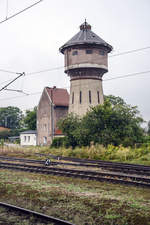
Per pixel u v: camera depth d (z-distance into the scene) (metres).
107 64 41.03
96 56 39.41
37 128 56.06
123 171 16.80
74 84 40.94
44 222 7.76
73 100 40.91
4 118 102.12
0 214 8.48
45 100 53.91
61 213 8.59
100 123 30.17
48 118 52.44
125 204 9.23
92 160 23.56
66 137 33.62
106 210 8.59
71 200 9.83
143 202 9.67
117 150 26.20
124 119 30.09
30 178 14.84
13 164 20.56
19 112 104.81
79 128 31.58
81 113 39.53
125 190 11.68
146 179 13.27
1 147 34.78
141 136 30.39
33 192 11.12
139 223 7.62
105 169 18.19
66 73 42.03
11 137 77.19
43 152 31.64
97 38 40.78
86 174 15.81
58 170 17.44
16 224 7.68
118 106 31.00
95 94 40.19
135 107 30.98
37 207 9.20
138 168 17.53
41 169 18.39
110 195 10.64
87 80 40.06
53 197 10.26
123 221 7.72
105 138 29.12
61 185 12.64
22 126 102.75
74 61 39.47
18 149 33.19
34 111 67.00
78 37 40.59
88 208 8.91
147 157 23.80
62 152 29.33
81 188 12.01
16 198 10.42
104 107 31.25
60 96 54.28
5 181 13.68
